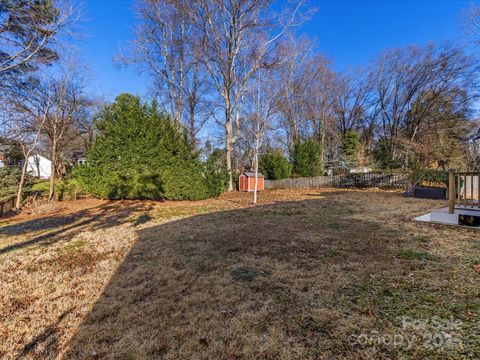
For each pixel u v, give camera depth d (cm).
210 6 1379
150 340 201
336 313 230
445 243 426
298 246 427
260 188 1752
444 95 2103
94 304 258
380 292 266
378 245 423
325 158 2661
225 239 479
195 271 333
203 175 1201
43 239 507
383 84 2555
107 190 1069
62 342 203
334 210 802
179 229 567
